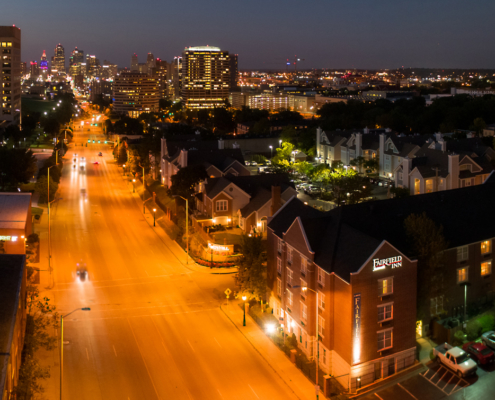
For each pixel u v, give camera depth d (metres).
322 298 55.75
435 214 64.88
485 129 192.50
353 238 55.59
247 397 51.00
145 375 54.50
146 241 101.75
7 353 41.03
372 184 143.88
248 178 107.38
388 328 53.34
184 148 146.38
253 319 67.75
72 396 50.53
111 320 66.94
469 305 64.62
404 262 53.66
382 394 50.81
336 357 54.09
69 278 81.06
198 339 62.34
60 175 168.50
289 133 198.62
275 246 67.62
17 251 81.25
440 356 55.31
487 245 65.56
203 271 84.88
